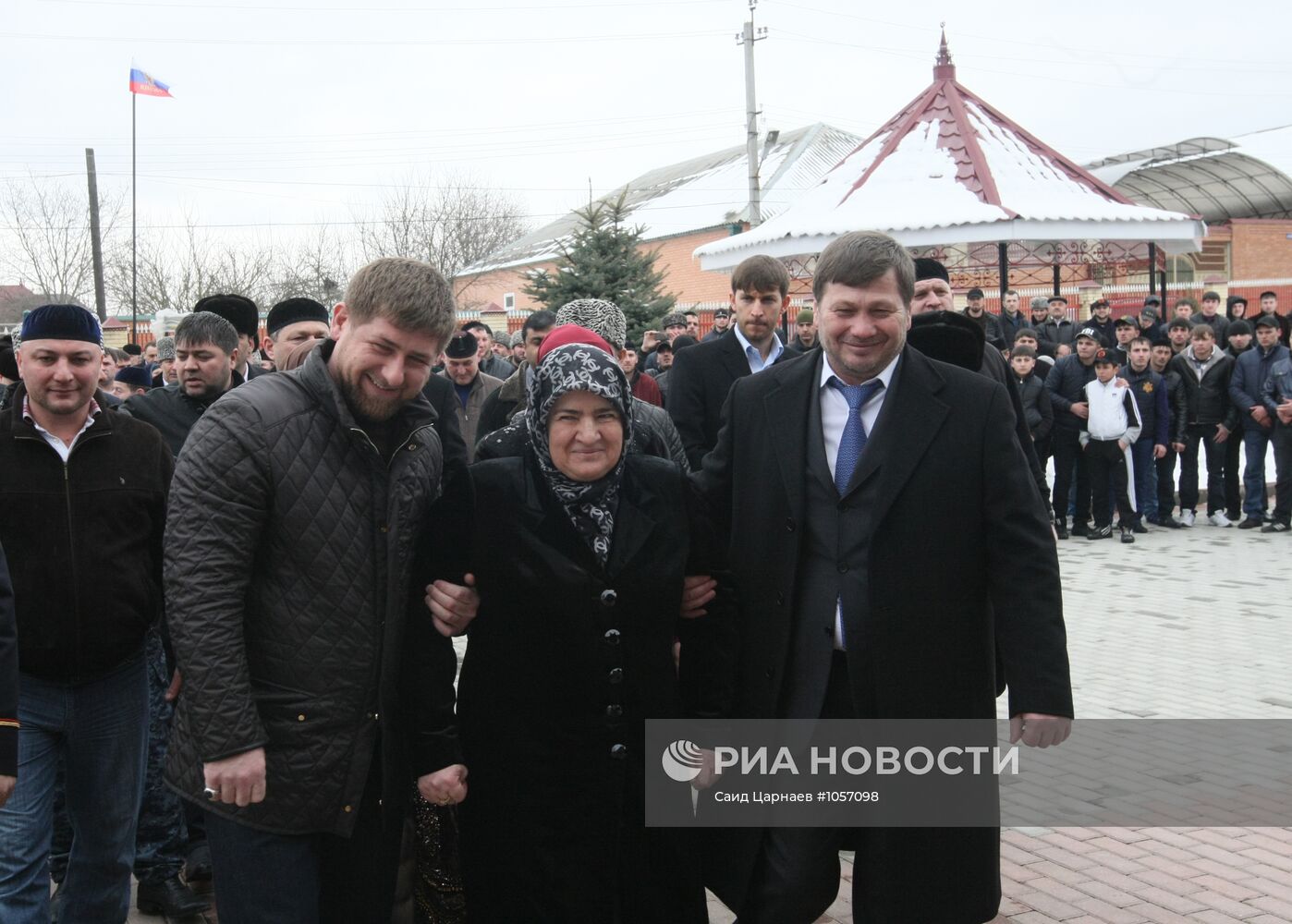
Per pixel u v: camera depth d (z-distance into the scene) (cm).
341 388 252
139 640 319
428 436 271
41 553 304
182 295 4131
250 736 235
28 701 301
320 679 246
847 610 275
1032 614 267
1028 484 274
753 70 3028
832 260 275
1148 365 1181
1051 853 413
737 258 1558
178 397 425
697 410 471
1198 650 702
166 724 370
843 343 272
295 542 245
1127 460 1120
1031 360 1117
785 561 284
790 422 289
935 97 1614
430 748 262
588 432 255
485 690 269
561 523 263
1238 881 388
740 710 293
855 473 276
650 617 267
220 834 244
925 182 1477
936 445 273
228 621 237
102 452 317
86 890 316
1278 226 3350
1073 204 1427
